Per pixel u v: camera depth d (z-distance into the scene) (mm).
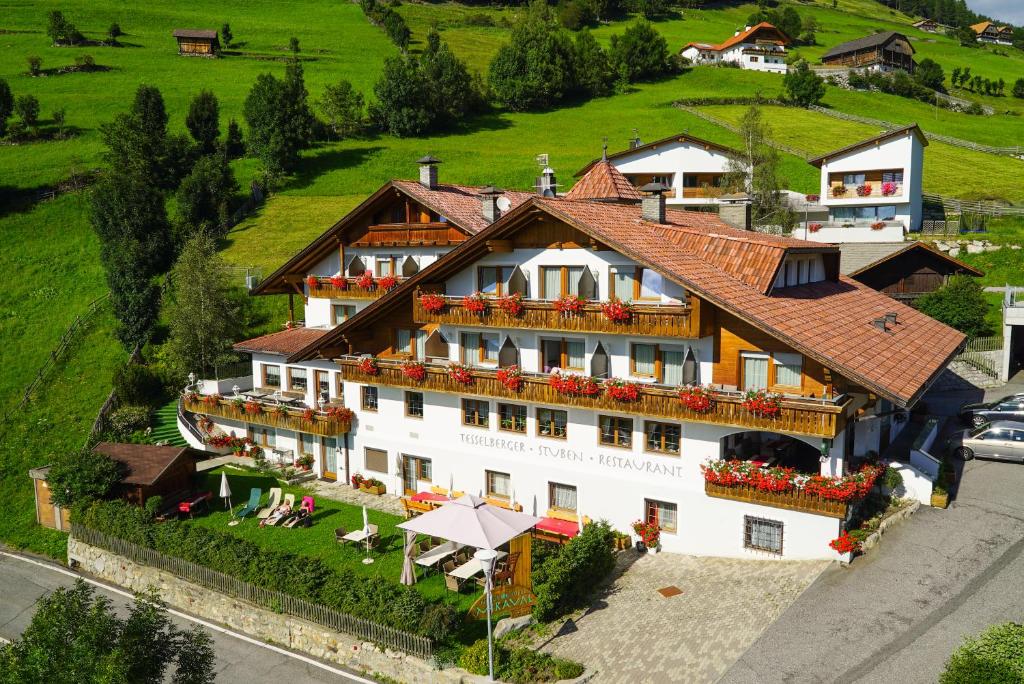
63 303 55312
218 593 25031
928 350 29188
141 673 15648
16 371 47656
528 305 26562
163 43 121812
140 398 43406
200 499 31422
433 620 20797
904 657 18234
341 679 21312
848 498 22141
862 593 21000
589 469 27016
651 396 24359
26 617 26453
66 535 32750
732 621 20625
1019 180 79812
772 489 23078
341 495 32812
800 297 28203
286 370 37781
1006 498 26328
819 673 18047
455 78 104500
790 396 22922
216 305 47281
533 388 26672
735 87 122000
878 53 134500
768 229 60750
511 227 27625
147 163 72062
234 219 69562
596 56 121438
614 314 24656
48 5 133000
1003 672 14672
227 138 84312
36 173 73125
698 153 71500
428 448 31078
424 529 22016
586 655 20016
